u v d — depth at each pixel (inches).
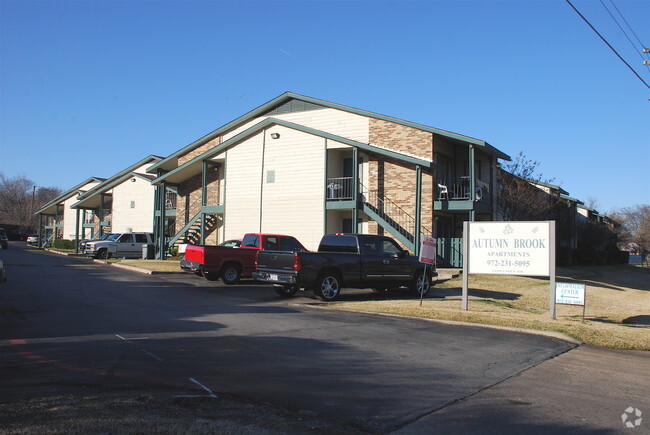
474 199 904.9
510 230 487.8
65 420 179.8
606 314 618.5
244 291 648.4
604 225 1985.7
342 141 957.2
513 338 372.8
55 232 2289.6
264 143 1063.0
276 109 1131.3
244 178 1079.0
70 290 579.2
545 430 196.9
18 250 1752.0
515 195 1083.9
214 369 260.5
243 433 178.4
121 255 1279.5
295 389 234.4
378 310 479.8
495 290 748.0
